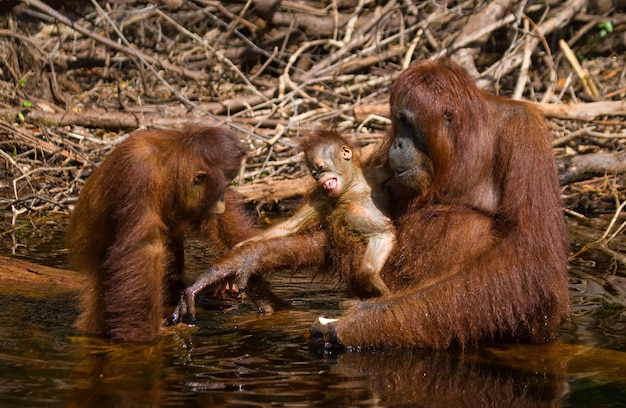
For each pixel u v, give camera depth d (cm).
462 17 2089
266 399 737
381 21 2023
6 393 745
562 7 2011
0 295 1042
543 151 908
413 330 877
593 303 1041
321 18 2142
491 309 885
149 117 1767
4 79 1923
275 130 1680
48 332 924
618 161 1550
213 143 973
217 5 2066
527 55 1764
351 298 1006
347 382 786
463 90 913
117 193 941
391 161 929
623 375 822
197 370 811
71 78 2044
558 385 795
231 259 967
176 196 972
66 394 745
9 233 1330
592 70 2034
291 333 928
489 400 753
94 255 973
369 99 1855
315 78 1938
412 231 932
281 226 1023
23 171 1515
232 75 2092
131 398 737
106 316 926
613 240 1334
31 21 2233
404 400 745
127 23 2166
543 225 892
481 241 908
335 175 980
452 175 926
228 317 989
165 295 1033
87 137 1655
